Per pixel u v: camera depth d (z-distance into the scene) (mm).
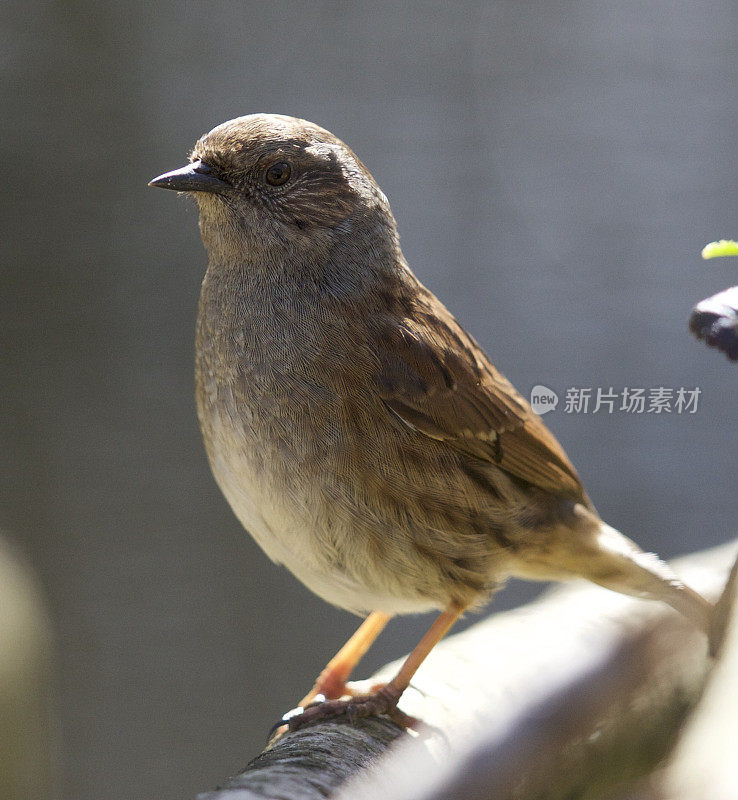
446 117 12008
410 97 12094
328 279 5180
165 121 12438
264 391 5016
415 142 11992
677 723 2410
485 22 11992
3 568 7371
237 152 5184
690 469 10500
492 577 5395
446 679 4652
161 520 12109
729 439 10461
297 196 5195
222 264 5344
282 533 5090
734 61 11430
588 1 11664
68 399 12359
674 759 2410
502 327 11375
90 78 12500
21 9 12445
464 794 1595
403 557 5102
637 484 10531
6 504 12031
